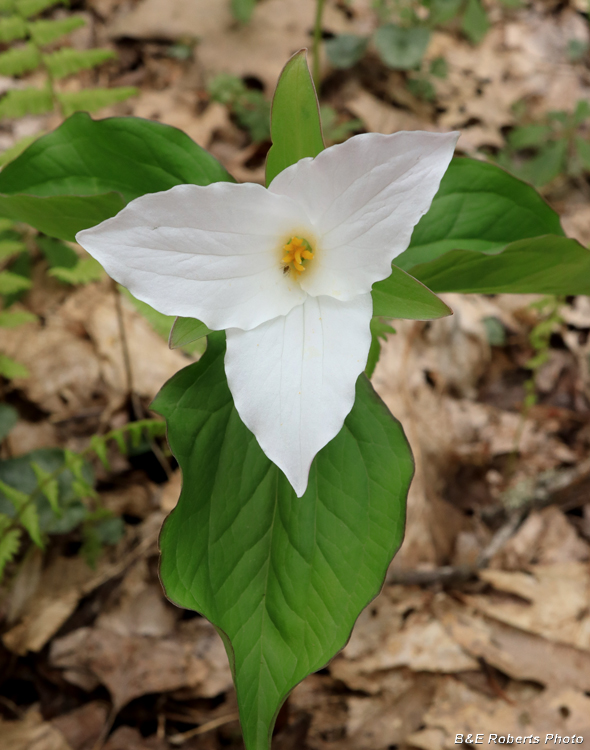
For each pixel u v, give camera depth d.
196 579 0.21
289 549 0.22
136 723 0.35
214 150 0.60
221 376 0.23
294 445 0.19
